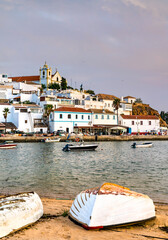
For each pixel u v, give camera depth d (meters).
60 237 10.45
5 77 131.50
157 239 10.47
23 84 117.62
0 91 103.81
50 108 88.50
